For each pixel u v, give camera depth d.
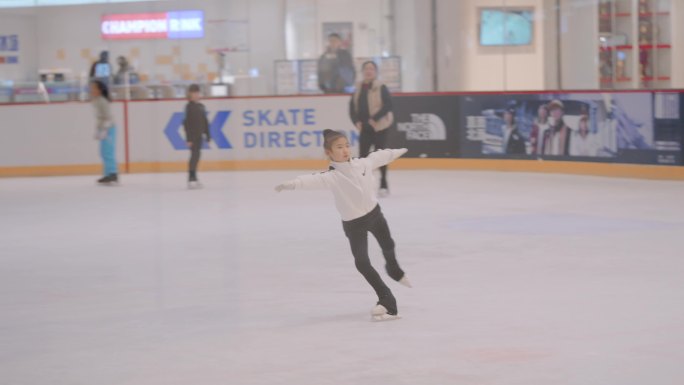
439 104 29.06
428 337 9.89
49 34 36.75
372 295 12.12
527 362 8.87
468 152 28.88
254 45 31.95
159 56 32.53
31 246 16.95
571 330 10.03
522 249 15.31
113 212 21.50
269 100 30.45
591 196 22.25
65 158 30.89
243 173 30.11
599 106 26.31
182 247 16.33
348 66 31.41
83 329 10.66
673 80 29.53
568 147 27.08
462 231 17.33
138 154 31.06
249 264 14.51
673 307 11.02
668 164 25.08
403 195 23.23
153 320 10.98
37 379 8.79
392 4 31.30
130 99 31.30
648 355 9.02
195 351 9.58
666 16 29.56
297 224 18.81
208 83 31.78
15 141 30.83
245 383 8.45
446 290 12.29
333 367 8.88
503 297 11.77
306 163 30.38
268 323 10.70
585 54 30.00
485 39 30.83
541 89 30.55
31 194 25.64
